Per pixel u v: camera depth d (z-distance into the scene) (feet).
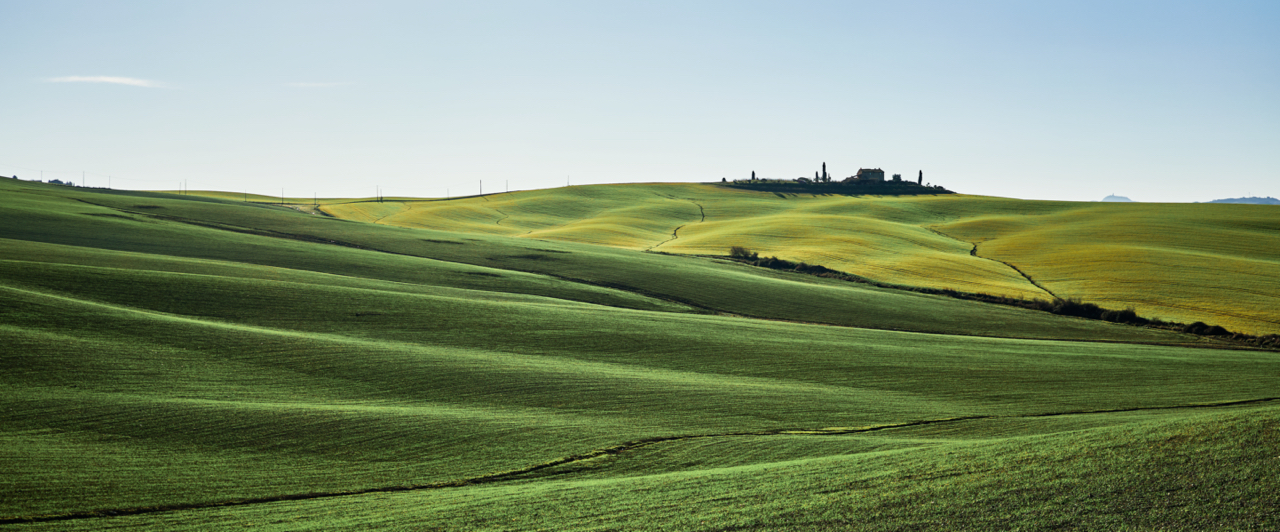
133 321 121.39
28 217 248.11
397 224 415.03
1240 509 46.29
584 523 53.01
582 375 116.16
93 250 202.18
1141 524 46.11
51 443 76.07
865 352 145.48
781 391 113.19
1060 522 47.24
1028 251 325.83
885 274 266.98
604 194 577.43
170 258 199.31
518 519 55.01
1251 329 191.52
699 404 103.50
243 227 283.18
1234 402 113.29
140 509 61.41
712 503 55.77
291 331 131.85
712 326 162.61
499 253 261.24
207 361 109.09
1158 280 250.78
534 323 150.61
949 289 241.35
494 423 90.38
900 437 89.10
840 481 59.16
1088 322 198.80
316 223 307.58
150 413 86.69
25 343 104.68
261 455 77.10
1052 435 69.36
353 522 56.75
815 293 220.84
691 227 426.10
